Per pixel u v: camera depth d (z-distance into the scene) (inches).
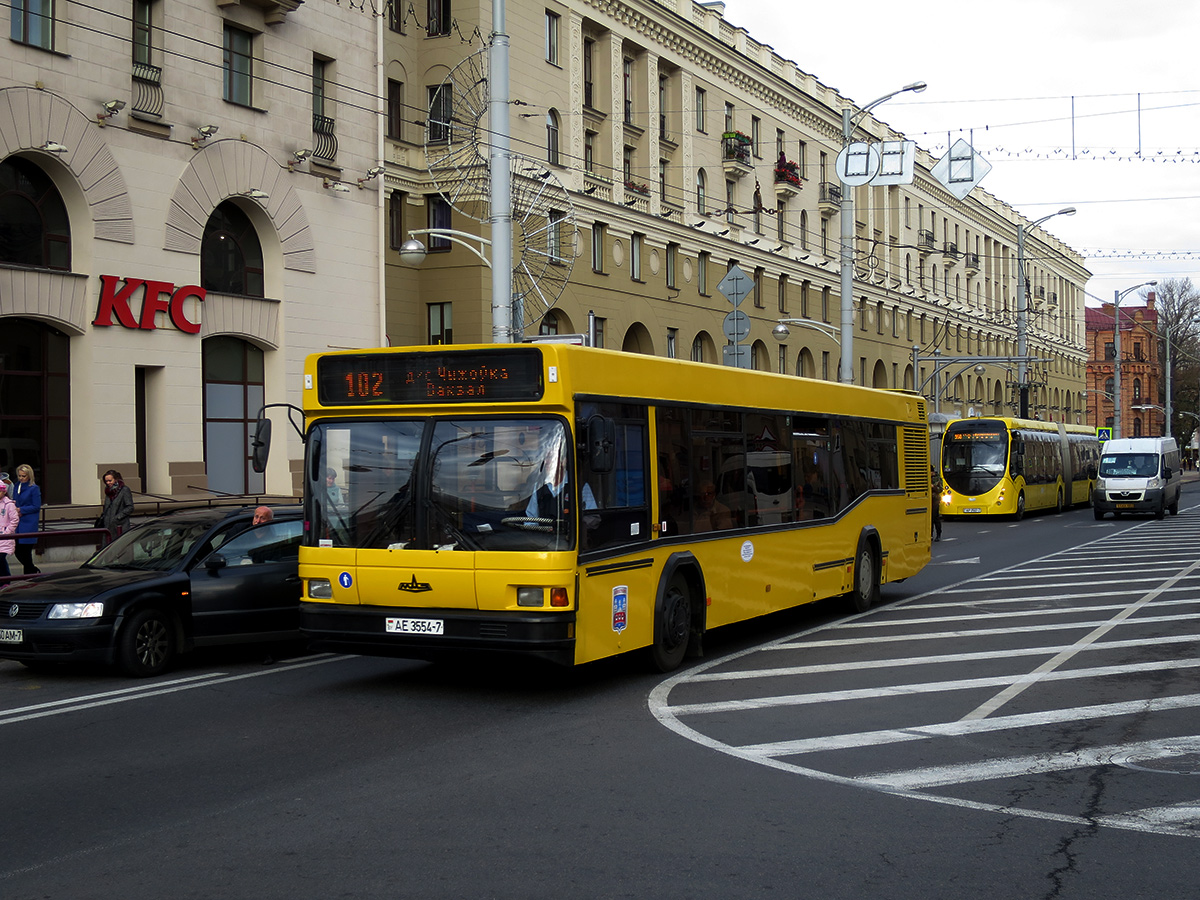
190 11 937.5
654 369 411.8
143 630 428.8
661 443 414.6
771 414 504.1
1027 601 630.5
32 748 314.3
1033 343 3341.5
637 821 238.5
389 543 371.2
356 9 1102.4
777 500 506.0
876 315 2322.8
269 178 1007.6
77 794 265.1
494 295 705.6
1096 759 289.4
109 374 880.9
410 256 837.8
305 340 1047.6
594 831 232.1
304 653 486.9
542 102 1366.9
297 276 1038.4
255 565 461.1
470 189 1278.3
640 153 1563.7
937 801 252.7
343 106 1086.4
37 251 846.5
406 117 1300.4
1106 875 206.1
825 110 2055.9
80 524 844.0
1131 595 652.7
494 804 252.4
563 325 1387.8
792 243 1969.7
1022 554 962.1
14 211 832.9
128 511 701.9
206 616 445.4
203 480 952.3
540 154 1358.3
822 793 259.4
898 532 648.4
